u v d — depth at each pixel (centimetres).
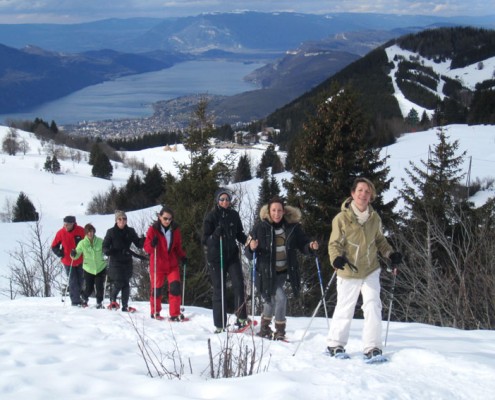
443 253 1506
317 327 718
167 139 14450
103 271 1019
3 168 9206
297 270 620
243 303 696
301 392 383
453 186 2008
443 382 419
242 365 464
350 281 521
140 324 747
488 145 6100
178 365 495
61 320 783
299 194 1747
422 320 1295
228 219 696
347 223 517
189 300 1580
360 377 422
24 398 384
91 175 9475
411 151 6047
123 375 442
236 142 11362
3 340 611
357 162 1691
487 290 1152
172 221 830
